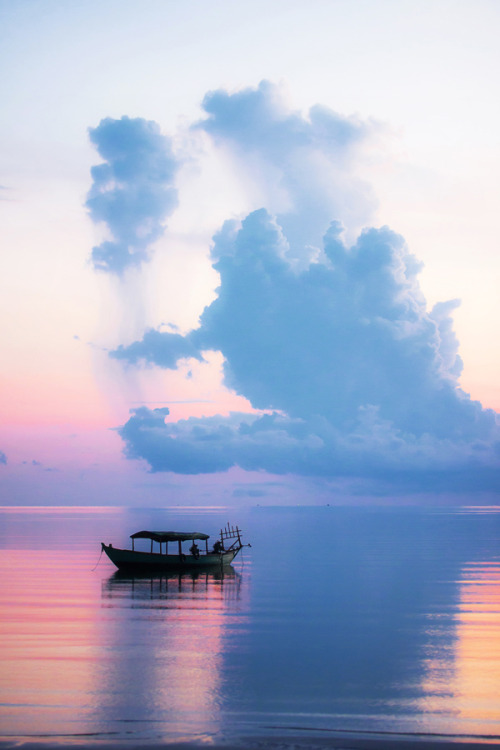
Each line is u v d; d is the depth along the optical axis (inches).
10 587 2303.2
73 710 1117.1
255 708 1131.9
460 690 1227.2
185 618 1803.6
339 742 992.2
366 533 5930.1
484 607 1978.3
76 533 5502.0
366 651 1483.8
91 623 1731.1
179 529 6535.4
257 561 3312.0
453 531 6245.1
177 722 1068.5
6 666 1353.3
